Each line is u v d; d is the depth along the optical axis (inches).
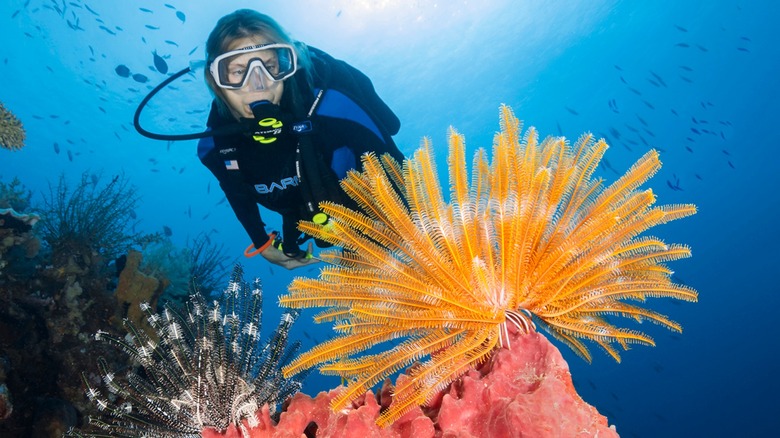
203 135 159.0
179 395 96.1
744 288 1478.8
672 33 1464.1
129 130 1507.1
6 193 294.2
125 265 242.8
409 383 72.4
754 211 1606.8
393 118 192.7
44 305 209.9
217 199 1787.6
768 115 1595.7
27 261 233.6
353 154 159.3
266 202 168.7
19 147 226.8
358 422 73.7
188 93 1298.0
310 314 1358.3
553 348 76.6
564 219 84.3
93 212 271.9
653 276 90.3
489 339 78.8
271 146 156.3
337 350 79.4
